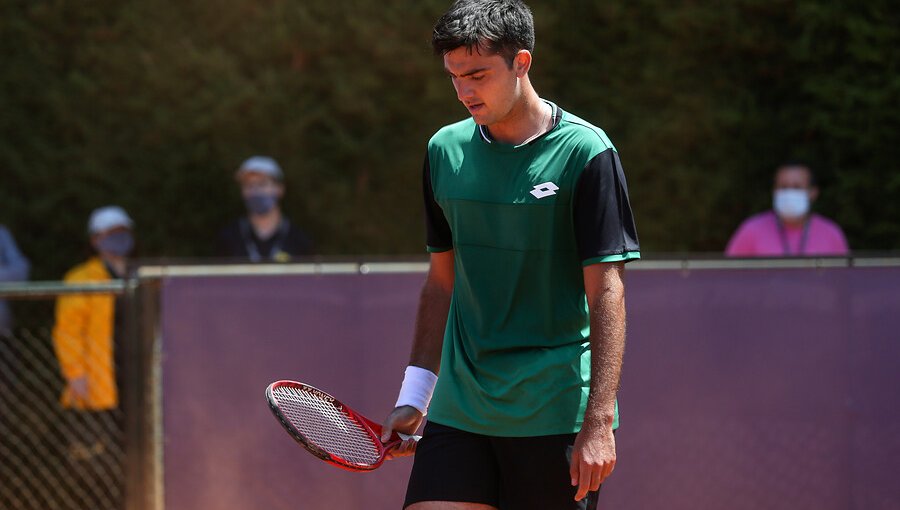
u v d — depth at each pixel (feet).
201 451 52.85
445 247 34.58
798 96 87.81
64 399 62.54
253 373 52.95
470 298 32.71
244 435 53.11
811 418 54.65
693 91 87.61
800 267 54.60
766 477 54.49
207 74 88.79
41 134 89.40
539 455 31.99
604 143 31.07
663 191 87.76
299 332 53.16
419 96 88.99
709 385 54.19
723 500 54.29
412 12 87.56
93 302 61.05
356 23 87.51
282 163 88.94
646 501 53.93
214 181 89.66
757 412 54.44
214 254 86.79
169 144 89.61
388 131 89.40
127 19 88.84
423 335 35.22
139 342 52.49
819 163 86.63
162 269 52.65
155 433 52.49
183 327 52.75
